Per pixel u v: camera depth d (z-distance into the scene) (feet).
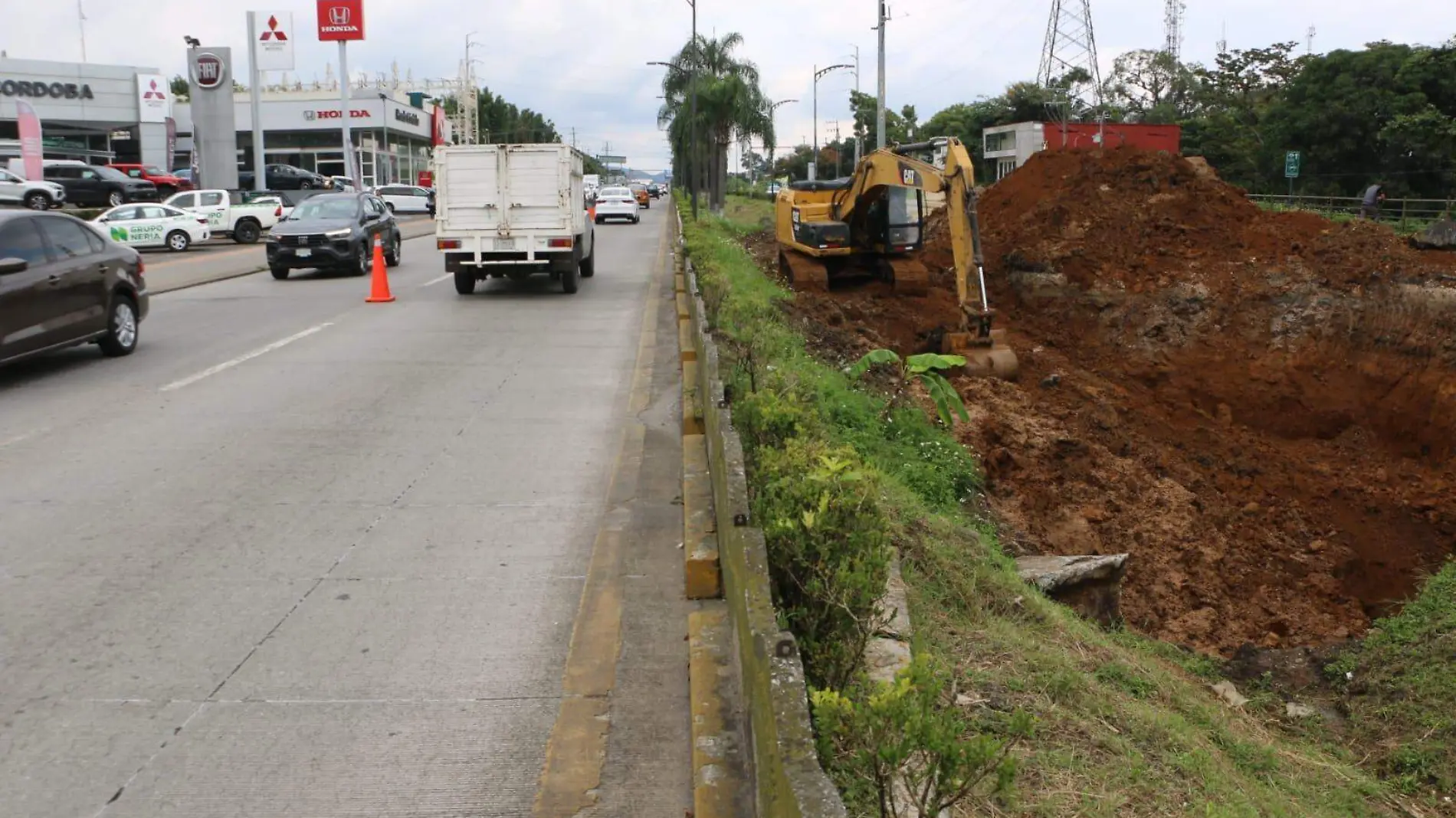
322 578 20.36
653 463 28.27
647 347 46.44
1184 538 37.93
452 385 38.04
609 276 77.87
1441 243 65.87
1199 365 58.34
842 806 8.71
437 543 22.29
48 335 38.50
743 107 189.78
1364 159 156.46
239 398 35.65
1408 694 25.68
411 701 15.81
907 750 10.74
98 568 20.77
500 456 28.94
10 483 26.05
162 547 21.90
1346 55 159.12
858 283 72.23
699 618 17.60
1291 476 46.70
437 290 68.18
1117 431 46.32
